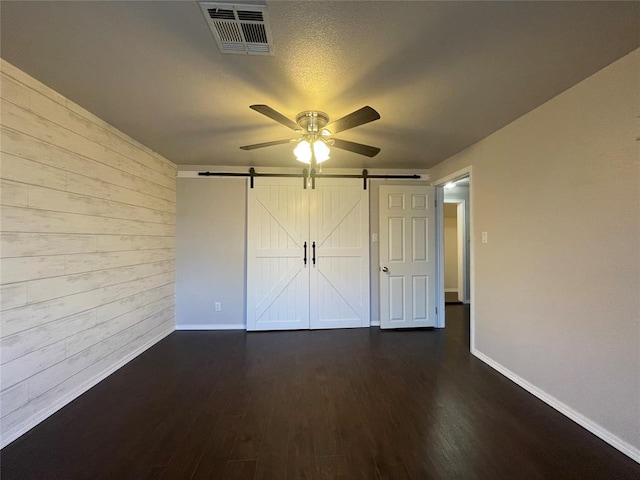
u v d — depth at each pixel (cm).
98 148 268
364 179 444
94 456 180
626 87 177
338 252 441
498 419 216
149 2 137
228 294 434
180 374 290
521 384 263
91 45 168
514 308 272
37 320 211
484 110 247
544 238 238
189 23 150
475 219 331
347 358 330
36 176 209
